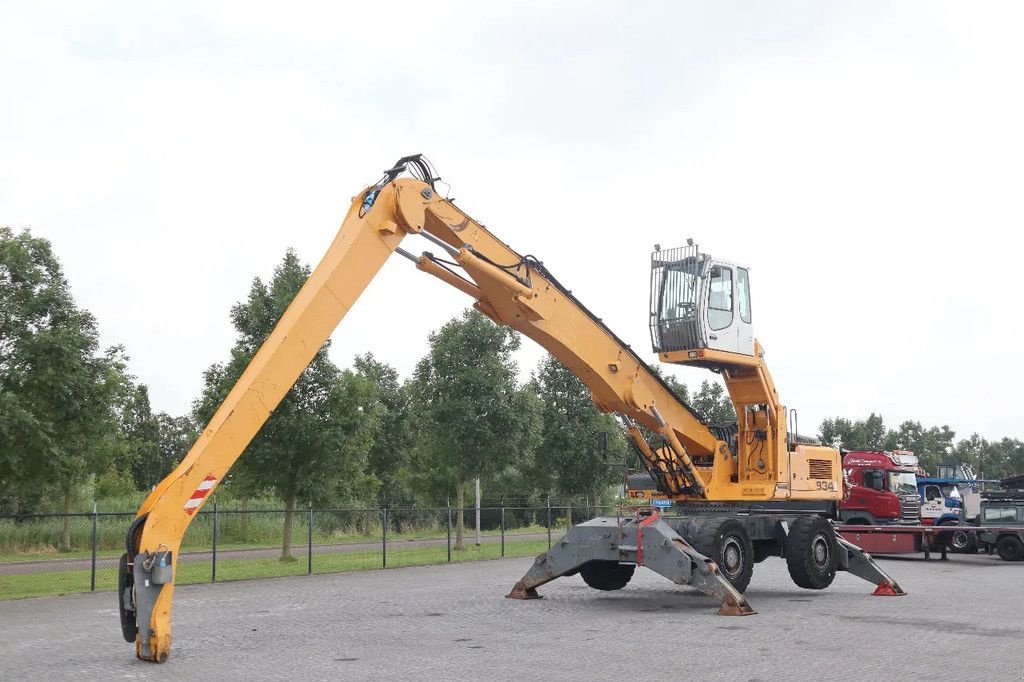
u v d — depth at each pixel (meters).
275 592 19.52
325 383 26.77
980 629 13.57
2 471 19.41
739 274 19.44
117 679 10.11
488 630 13.76
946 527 29.28
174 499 11.46
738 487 19.20
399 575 23.59
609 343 17.86
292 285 27.91
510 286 16.03
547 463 38.31
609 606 16.72
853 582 21.61
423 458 46.78
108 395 20.95
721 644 12.27
